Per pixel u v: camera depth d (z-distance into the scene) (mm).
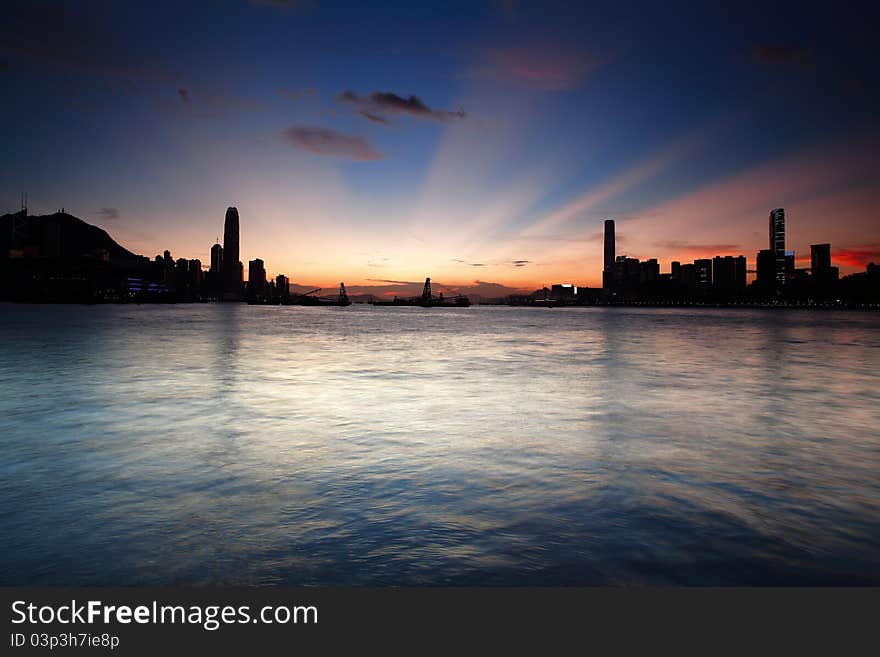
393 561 4109
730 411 10188
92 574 3934
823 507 5195
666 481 5957
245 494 5512
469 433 8305
